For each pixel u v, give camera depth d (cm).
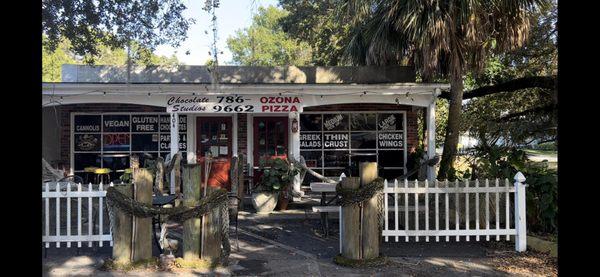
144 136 1372
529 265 602
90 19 1077
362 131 1405
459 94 1138
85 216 699
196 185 591
